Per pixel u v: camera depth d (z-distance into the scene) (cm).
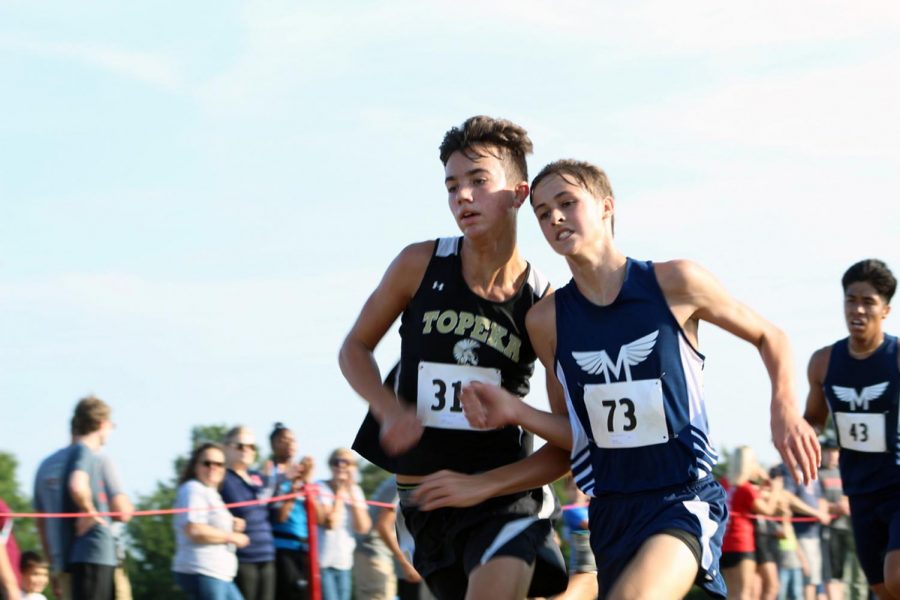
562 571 830
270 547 1302
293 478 1351
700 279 749
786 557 1777
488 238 788
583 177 758
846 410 1260
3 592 1141
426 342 807
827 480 1938
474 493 775
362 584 1385
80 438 1188
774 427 730
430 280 807
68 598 1155
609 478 767
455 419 803
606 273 764
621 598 694
